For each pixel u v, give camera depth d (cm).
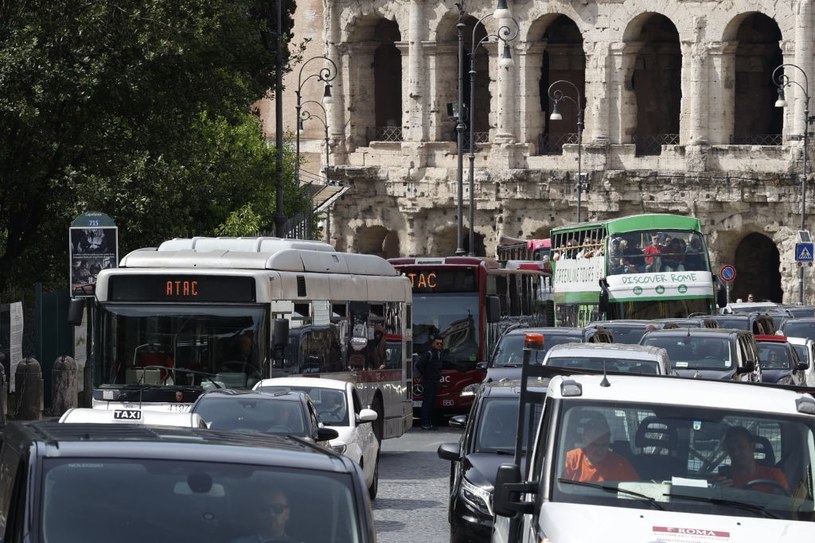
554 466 2472
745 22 16962
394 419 7162
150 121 8331
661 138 17450
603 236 11106
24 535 1756
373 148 17362
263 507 1833
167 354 5484
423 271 9006
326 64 17612
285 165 11625
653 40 17412
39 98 7494
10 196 8088
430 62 17050
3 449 2072
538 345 2803
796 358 8069
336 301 6375
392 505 5203
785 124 15100
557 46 17900
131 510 1798
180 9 8075
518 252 14012
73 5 7794
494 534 3169
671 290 10738
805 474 2438
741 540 2281
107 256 6606
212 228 10900
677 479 2436
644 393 2562
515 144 16525
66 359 7538
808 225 15000
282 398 4553
